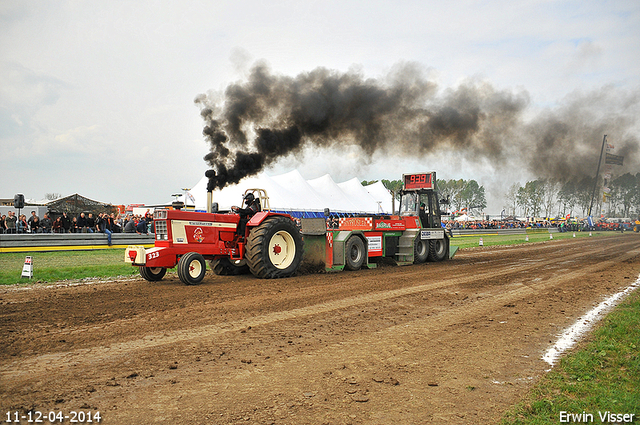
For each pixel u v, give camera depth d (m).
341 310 7.15
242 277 10.95
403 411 3.46
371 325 6.22
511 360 4.82
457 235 37.59
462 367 4.55
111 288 8.96
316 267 12.36
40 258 14.80
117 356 4.60
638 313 7.00
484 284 10.27
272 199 28.23
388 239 14.37
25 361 4.39
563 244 27.30
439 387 3.99
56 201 28.06
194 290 8.78
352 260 12.98
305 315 6.73
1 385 3.78
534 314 7.17
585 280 11.12
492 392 3.91
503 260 16.53
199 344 5.09
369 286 9.70
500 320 6.71
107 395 3.61
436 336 5.71
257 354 4.79
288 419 3.25
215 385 3.88
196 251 9.94
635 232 53.06
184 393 3.68
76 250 18.00
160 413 3.30
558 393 3.90
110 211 29.84
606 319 6.76
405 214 16.59
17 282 9.59
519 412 3.48
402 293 8.88
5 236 16.41
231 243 10.88
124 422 3.15
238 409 3.40
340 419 3.28
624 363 4.69
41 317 6.25
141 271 9.86
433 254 15.95
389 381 4.09
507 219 56.03
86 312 6.61
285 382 4.00
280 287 9.33
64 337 5.25
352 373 4.29
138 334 5.45
